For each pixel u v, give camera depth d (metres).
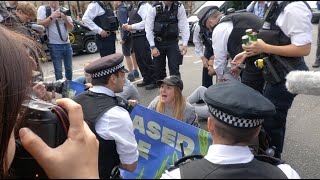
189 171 1.02
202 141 2.54
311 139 3.82
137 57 6.07
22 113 0.86
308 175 3.05
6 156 0.79
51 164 0.68
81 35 11.07
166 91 3.33
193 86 6.44
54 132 0.85
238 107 1.11
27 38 1.02
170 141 2.68
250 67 2.82
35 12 4.70
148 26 5.31
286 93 2.55
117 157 2.23
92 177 0.69
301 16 2.38
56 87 3.77
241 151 1.08
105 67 2.37
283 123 2.67
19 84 0.83
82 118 0.77
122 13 6.72
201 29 4.77
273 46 2.49
